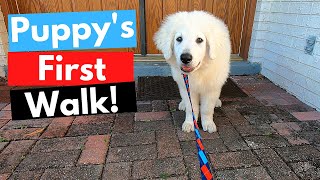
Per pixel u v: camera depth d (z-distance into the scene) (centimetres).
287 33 287
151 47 374
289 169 165
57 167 172
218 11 352
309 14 251
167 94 292
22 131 218
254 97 281
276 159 174
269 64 332
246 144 192
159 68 347
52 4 340
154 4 347
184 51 165
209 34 177
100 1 342
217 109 253
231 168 167
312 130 211
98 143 198
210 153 182
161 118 237
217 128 216
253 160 174
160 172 164
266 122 225
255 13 333
